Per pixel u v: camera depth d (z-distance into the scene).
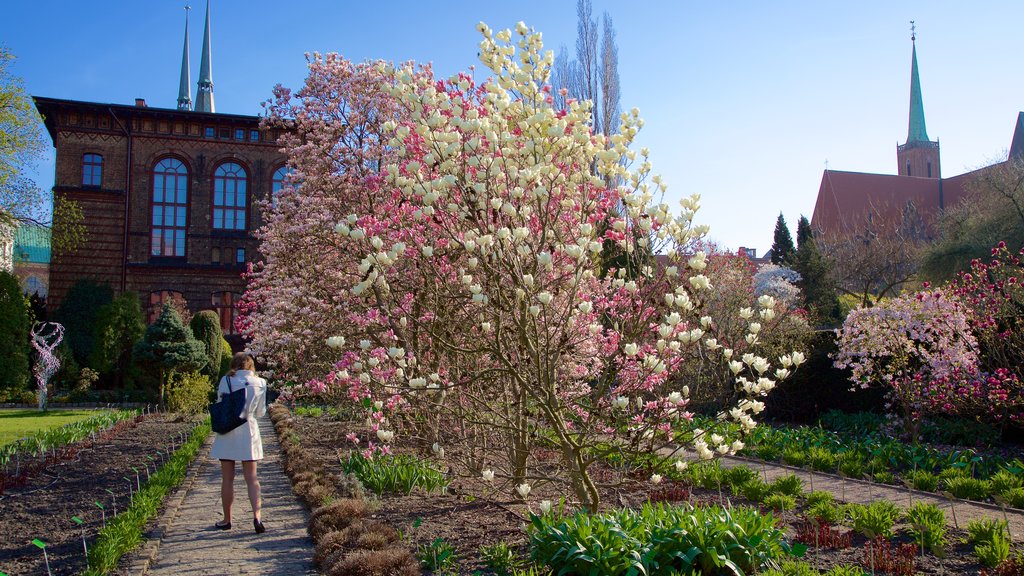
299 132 15.87
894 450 10.35
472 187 5.82
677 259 6.15
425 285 7.77
